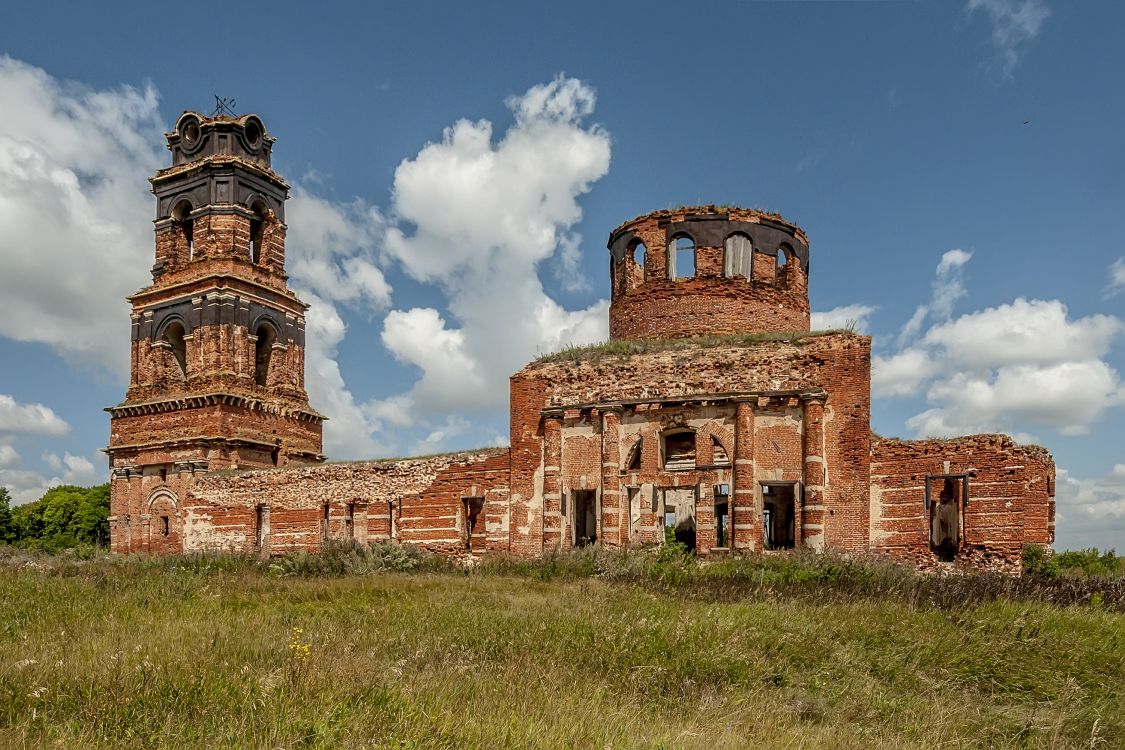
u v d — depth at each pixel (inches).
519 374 1237.7
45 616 602.9
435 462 1312.7
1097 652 562.9
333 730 321.1
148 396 1727.4
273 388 1768.0
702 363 1148.5
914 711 437.7
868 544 1027.3
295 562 1140.5
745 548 1069.1
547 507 1181.7
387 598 772.0
